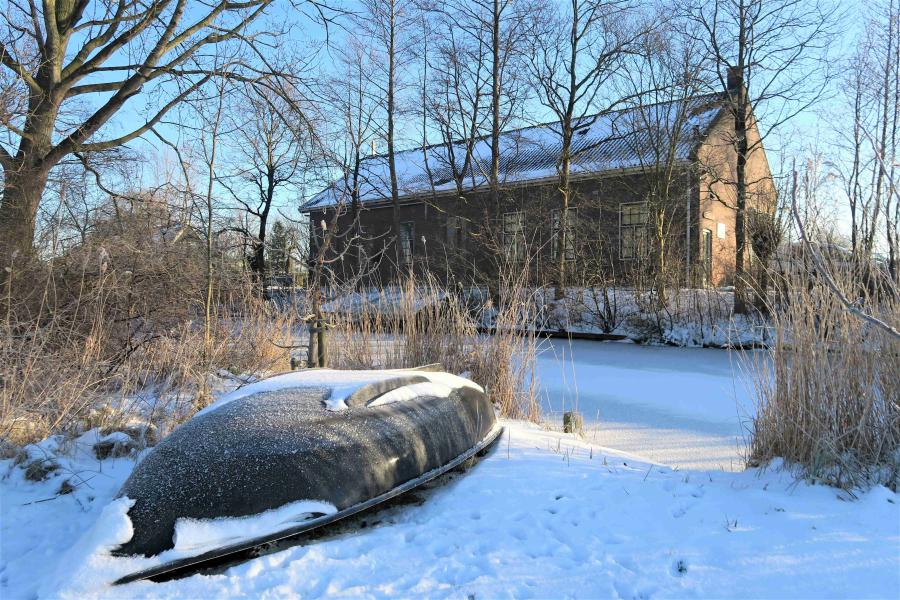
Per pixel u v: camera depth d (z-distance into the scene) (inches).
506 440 210.5
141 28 363.6
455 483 162.9
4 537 126.2
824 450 157.4
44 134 349.7
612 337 652.1
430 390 176.2
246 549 118.6
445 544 124.0
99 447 173.9
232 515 116.8
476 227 808.3
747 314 578.6
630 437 264.2
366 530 133.3
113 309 251.0
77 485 151.9
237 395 154.4
